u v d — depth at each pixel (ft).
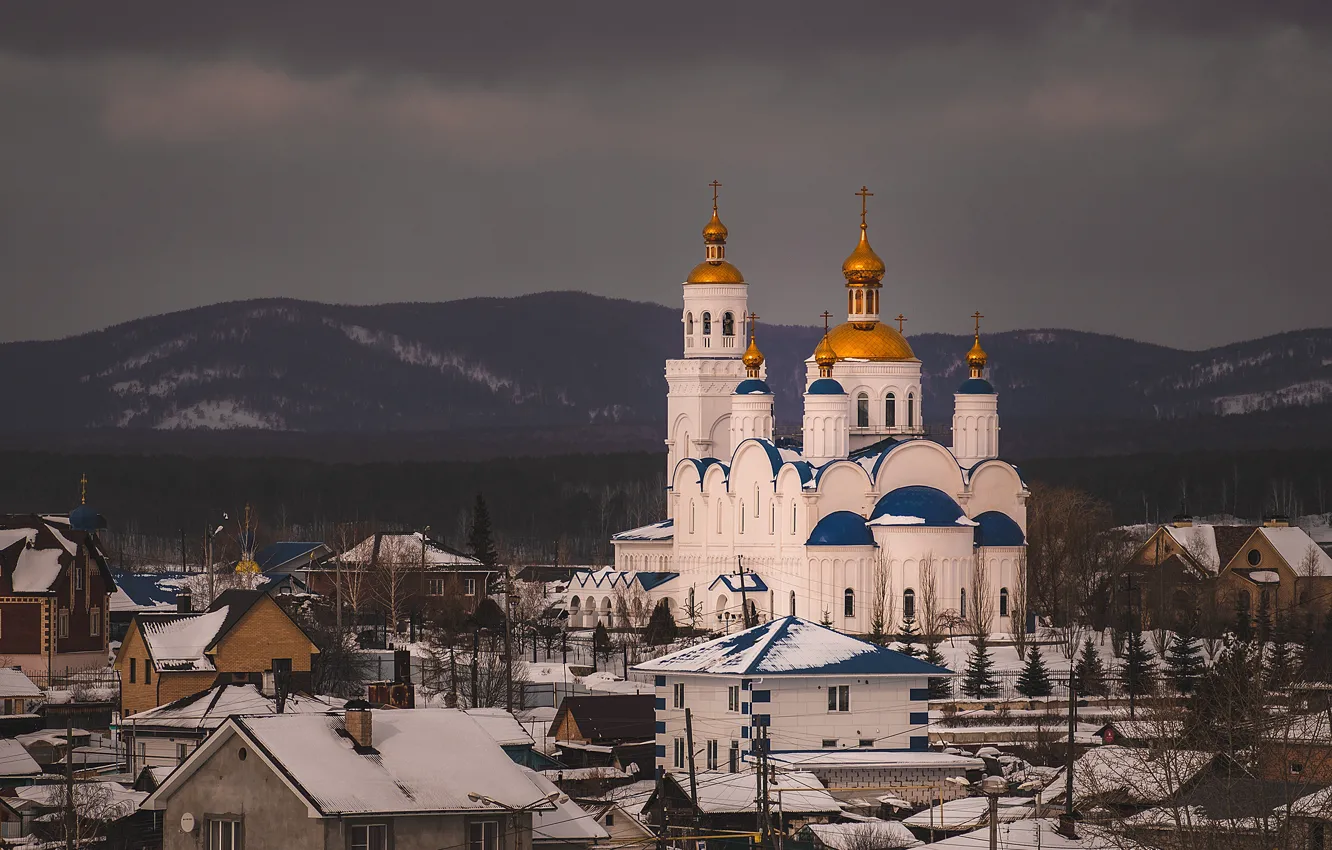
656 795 460.96
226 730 336.08
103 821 433.89
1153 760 428.15
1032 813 459.32
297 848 326.85
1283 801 394.11
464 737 350.43
